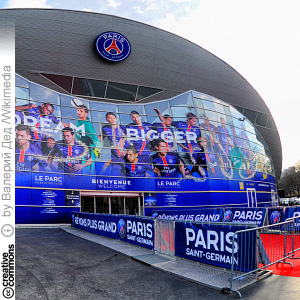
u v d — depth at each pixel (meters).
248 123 34.72
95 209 24.34
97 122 26.20
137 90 28.83
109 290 6.84
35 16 26.52
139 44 29.56
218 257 8.29
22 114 23.28
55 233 16.42
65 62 26.64
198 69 31.92
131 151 26.48
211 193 27.78
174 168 27.28
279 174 39.00
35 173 22.42
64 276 7.70
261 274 7.67
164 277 7.90
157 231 10.61
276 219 16.05
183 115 29.44
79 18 27.86
